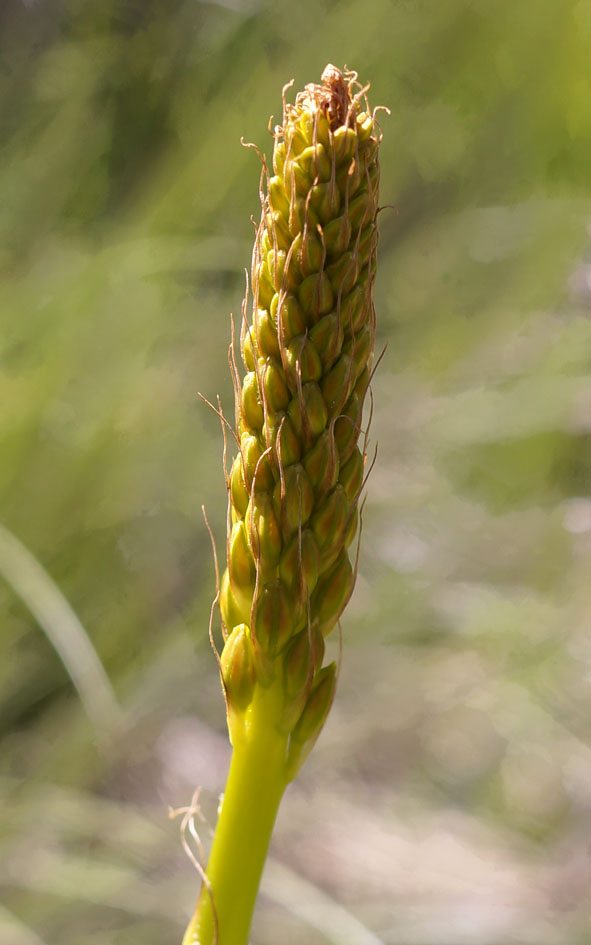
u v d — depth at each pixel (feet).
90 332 2.86
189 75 3.10
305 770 3.01
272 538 1.16
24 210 3.01
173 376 2.99
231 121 2.97
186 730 2.98
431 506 3.45
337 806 2.95
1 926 2.16
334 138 1.13
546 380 3.44
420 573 3.32
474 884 2.75
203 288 3.18
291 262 1.14
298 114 1.15
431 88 3.51
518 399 3.42
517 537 3.47
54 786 2.53
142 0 3.07
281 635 1.17
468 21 3.43
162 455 2.96
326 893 2.69
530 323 3.56
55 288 2.90
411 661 3.24
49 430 2.78
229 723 1.19
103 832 2.44
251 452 1.16
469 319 3.64
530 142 3.77
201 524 3.07
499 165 3.78
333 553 1.17
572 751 3.10
